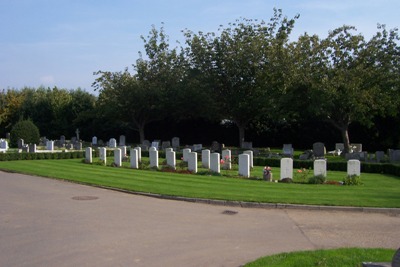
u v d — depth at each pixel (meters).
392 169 20.12
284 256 6.89
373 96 27.47
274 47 32.38
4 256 7.13
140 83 41.69
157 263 6.82
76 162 26.41
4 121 62.06
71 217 10.28
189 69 40.56
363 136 38.00
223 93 37.47
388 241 8.30
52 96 59.00
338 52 28.89
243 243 8.10
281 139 43.00
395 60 28.94
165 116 45.09
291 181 16.70
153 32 43.06
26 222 9.70
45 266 6.64
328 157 29.03
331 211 11.58
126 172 20.05
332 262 6.44
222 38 36.69
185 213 11.02
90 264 6.75
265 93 33.47
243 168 18.45
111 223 9.66
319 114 28.80
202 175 18.80
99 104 43.25
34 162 26.19
